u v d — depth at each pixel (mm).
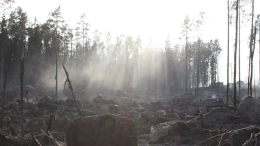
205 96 44531
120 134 6406
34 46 46281
